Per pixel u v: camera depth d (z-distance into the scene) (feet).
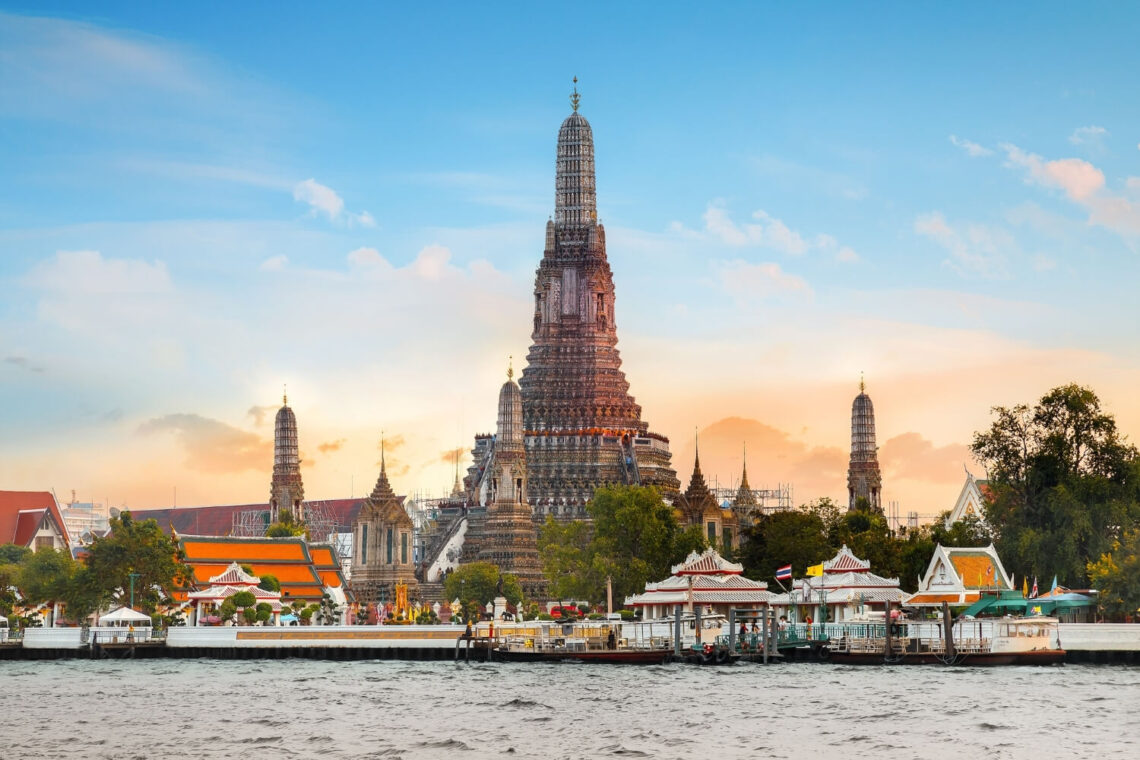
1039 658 488.44
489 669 529.04
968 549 552.41
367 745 342.03
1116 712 367.45
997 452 619.67
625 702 407.44
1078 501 588.09
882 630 508.53
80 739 354.95
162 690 463.83
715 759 316.60
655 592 568.82
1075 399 610.24
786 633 538.47
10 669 558.15
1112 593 513.04
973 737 334.24
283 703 423.64
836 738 337.31
